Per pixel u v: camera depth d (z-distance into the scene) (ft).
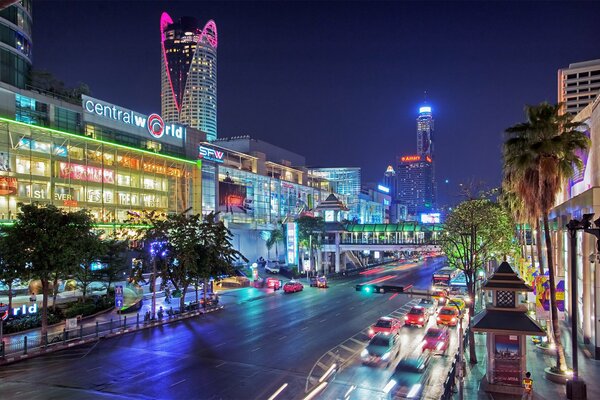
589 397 87.35
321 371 104.99
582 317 132.26
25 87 252.21
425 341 125.70
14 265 137.69
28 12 268.62
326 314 181.47
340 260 433.07
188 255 180.24
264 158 469.98
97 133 276.82
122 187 294.46
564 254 164.55
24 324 149.48
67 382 97.86
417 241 386.11
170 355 119.65
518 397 90.07
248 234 407.03
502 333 92.07
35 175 242.58
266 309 196.85
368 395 89.30
